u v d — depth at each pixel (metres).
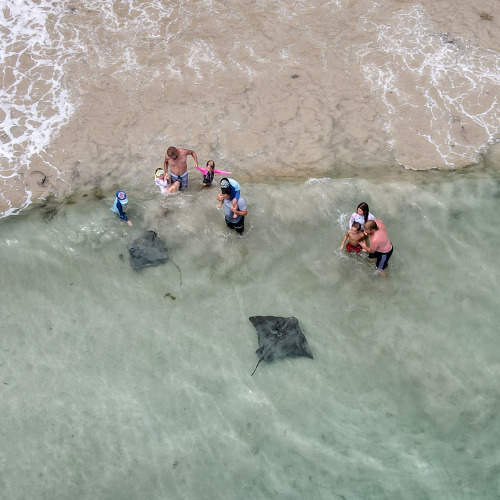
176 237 8.45
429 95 10.78
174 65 11.23
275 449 6.63
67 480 6.36
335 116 10.41
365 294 8.00
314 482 6.39
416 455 6.57
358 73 11.15
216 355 7.39
